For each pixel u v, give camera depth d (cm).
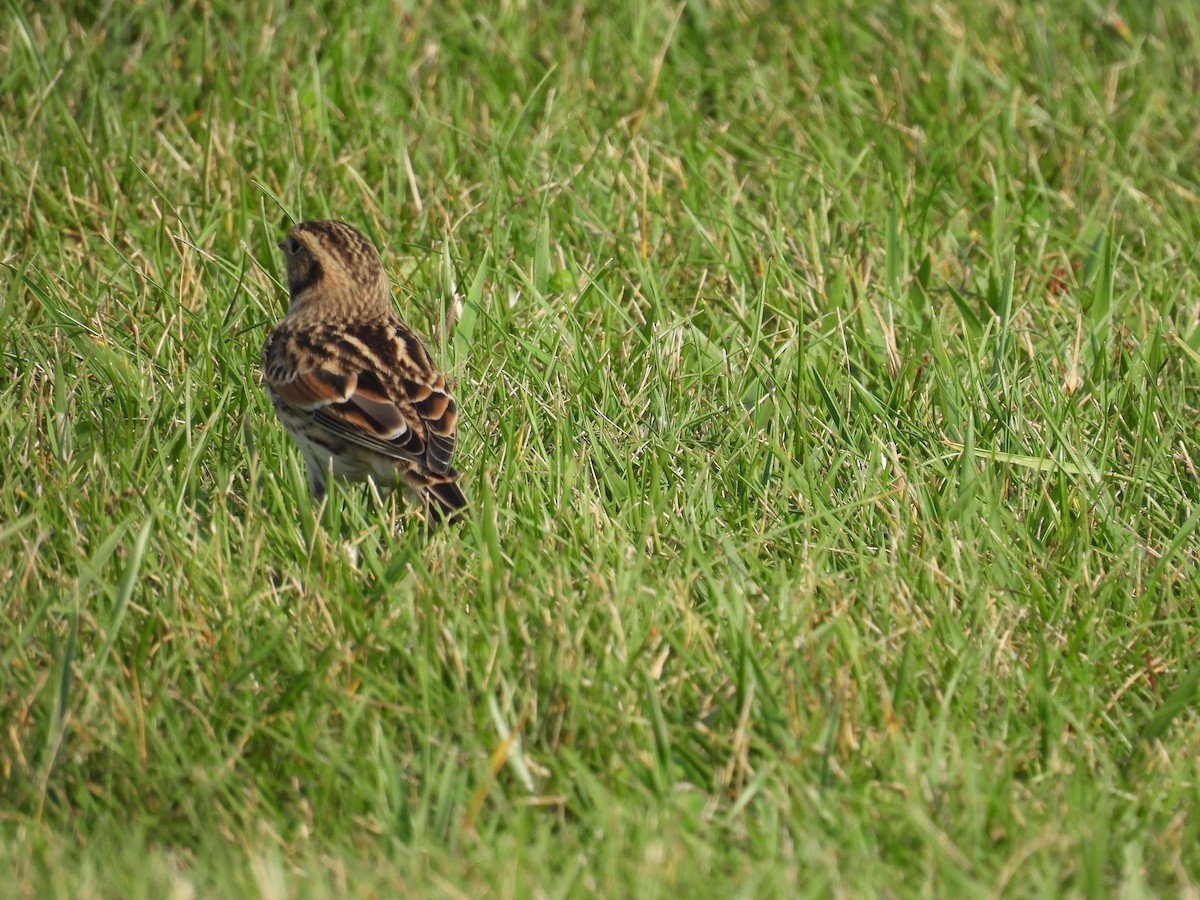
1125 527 1220
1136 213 1761
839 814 902
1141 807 934
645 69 1939
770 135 1848
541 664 993
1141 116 1912
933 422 1350
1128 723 1019
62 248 1580
